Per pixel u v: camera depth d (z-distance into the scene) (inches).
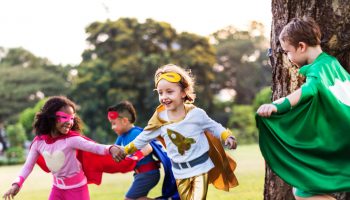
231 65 2251.5
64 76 2097.7
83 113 1615.4
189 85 207.5
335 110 173.6
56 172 224.8
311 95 171.8
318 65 180.2
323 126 174.4
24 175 224.5
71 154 223.0
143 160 259.8
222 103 2006.6
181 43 1761.8
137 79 1621.6
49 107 223.3
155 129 209.5
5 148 1835.6
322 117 174.6
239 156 788.0
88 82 1610.5
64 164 222.5
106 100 1614.2
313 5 211.6
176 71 205.5
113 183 518.3
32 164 227.6
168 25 1739.7
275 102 173.2
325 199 177.2
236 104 2201.0
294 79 218.2
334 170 175.0
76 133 226.1
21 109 1955.0
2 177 737.6
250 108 1708.9
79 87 1627.7
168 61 1653.5
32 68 2123.5
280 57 222.4
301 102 172.1
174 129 203.9
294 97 172.1
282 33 189.6
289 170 175.8
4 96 1945.1
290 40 186.1
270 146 177.6
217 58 2226.9
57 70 2117.4
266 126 175.3
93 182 240.4
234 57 2251.5
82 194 228.1
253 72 2265.0
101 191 451.2
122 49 1691.7
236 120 1684.3
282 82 223.0
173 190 248.5
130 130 267.9
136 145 213.2
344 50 209.2
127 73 1610.5
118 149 215.6
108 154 218.8
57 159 222.4
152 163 260.8
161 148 249.8
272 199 229.5
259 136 177.9
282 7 220.7
